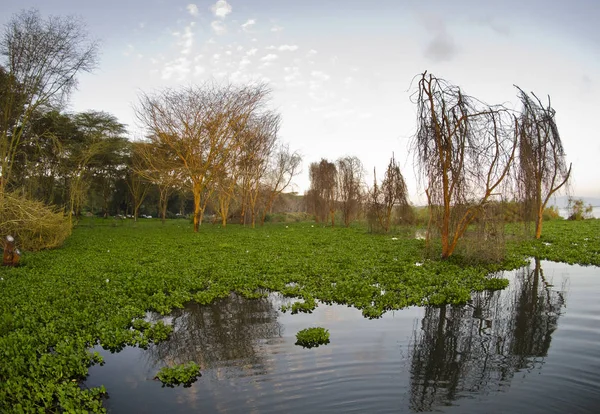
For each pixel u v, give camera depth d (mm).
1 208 21188
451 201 17734
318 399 6668
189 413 6359
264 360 8281
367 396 6734
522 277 15688
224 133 37625
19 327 9875
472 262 17578
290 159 51406
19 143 32438
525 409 6277
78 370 7805
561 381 7172
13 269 16609
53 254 21188
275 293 13641
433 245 19531
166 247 24453
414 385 7105
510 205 21484
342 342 9180
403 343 9070
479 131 16750
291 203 79125
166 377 7535
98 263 18141
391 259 19094
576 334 9492
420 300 12258
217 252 21984
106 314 10953
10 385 6969
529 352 8492
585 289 13727
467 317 10875
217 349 8930
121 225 49219
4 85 28547
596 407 6312
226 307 12109
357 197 44156
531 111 23219
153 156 39000
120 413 6441
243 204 51469
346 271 16344
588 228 32750
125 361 8398
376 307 11695
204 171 36781
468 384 7109
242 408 6445
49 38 28922
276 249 23188
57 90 30609
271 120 45750
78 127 44094
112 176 57406
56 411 6535
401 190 33656
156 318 11156
